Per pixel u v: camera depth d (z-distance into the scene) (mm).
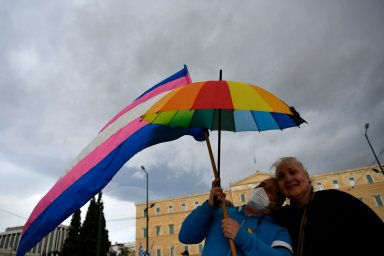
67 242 41625
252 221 2117
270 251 1779
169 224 44781
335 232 1731
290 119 2512
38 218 2717
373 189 38250
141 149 2932
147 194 28422
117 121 3451
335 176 40375
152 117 2520
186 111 2791
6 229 70188
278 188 2207
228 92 1803
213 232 2209
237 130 2777
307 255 1819
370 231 1610
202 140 3385
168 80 3771
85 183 2777
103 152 3029
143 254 24375
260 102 1788
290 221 2148
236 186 44312
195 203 45125
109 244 41750
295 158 2213
